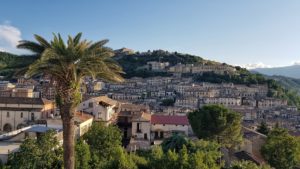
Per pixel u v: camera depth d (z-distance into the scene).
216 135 78.50
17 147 50.66
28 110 93.56
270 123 164.12
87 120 79.19
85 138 57.88
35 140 42.62
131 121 94.31
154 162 47.19
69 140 30.47
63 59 29.19
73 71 29.14
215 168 46.41
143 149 72.94
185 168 43.62
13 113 94.38
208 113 78.12
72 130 30.67
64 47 29.80
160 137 93.25
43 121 76.69
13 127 94.12
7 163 43.12
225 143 79.56
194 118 80.69
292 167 73.94
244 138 83.50
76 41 31.42
